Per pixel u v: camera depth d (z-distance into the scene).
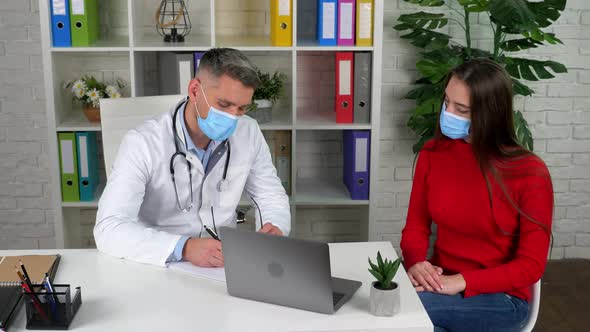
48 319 1.64
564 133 3.88
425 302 2.04
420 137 3.85
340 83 3.37
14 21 3.55
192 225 2.33
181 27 3.65
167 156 2.21
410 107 3.82
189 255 1.95
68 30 3.21
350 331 1.63
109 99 2.52
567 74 3.79
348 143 3.56
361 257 2.07
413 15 3.43
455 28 3.71
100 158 3.77
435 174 2.24
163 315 1.70
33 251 2.09
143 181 2.17
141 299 1.78
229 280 1.78
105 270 1.96
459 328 2.05
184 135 2.21
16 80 3.63
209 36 3.63
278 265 1.70
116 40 3.48
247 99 2.03
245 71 1.99
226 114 2.04
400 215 3.97
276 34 3.26
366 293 1.82
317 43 3.40
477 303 2.04
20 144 3.72
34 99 3.66
